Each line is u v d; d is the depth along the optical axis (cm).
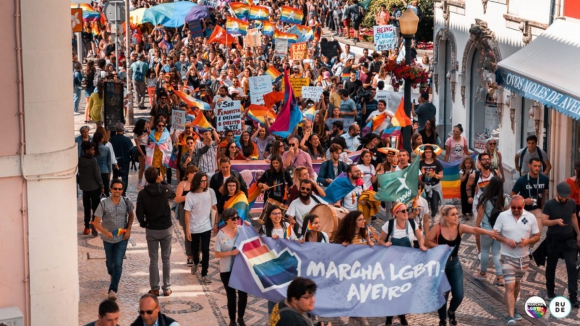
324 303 1313
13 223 1161
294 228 1419
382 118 2206
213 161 1962
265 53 3806
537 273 1627
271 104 2330
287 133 2058
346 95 2456
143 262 1667
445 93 2866
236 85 2831
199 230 1541
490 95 2447
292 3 5181
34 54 1148
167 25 4147
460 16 2638
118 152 2053
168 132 2162
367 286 1327
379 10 4438
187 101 2261
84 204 1816
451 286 1366
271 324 949
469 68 2595
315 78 3275
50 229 1178
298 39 3650
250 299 1491
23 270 1173
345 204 1625
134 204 2055
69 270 1205
